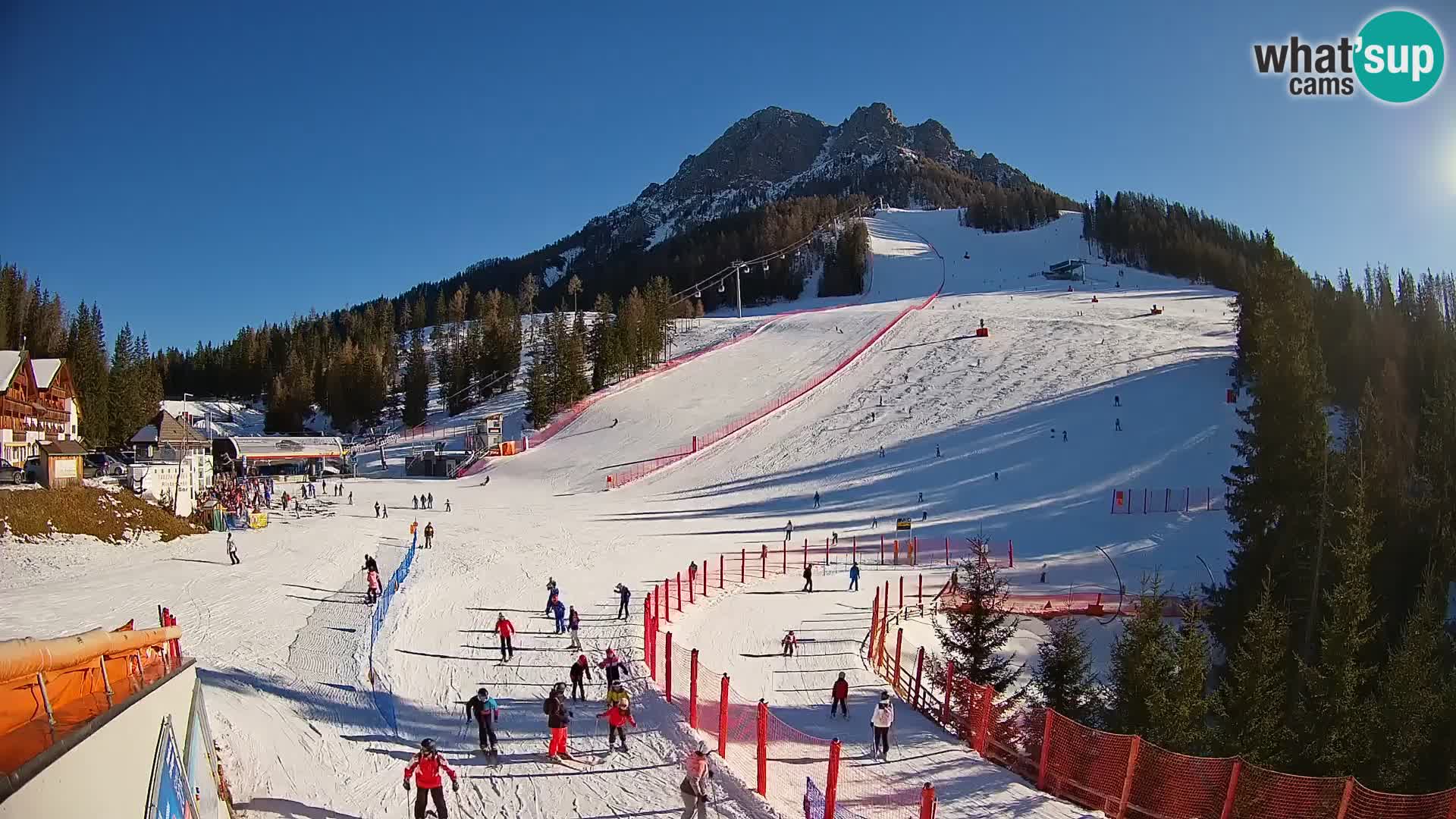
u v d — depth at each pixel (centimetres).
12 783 539
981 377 8362
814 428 7669
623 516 5853
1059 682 2284
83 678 820
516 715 2023
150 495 4409
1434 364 5581
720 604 3441
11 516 3472
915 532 4972
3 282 10731
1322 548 2953
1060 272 17075
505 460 8388
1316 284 7656
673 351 12131
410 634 2717
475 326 14362
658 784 1617
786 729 2030
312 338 14775
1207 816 1432
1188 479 5438
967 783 1712
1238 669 2144
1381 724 2088
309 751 1700
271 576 3469
